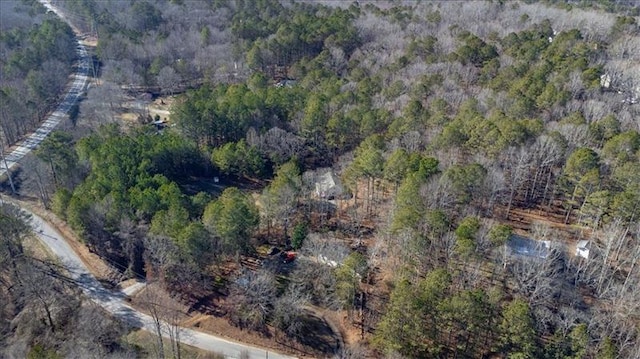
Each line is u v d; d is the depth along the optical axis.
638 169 78.81
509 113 104.56
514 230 84.81
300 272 80.31
